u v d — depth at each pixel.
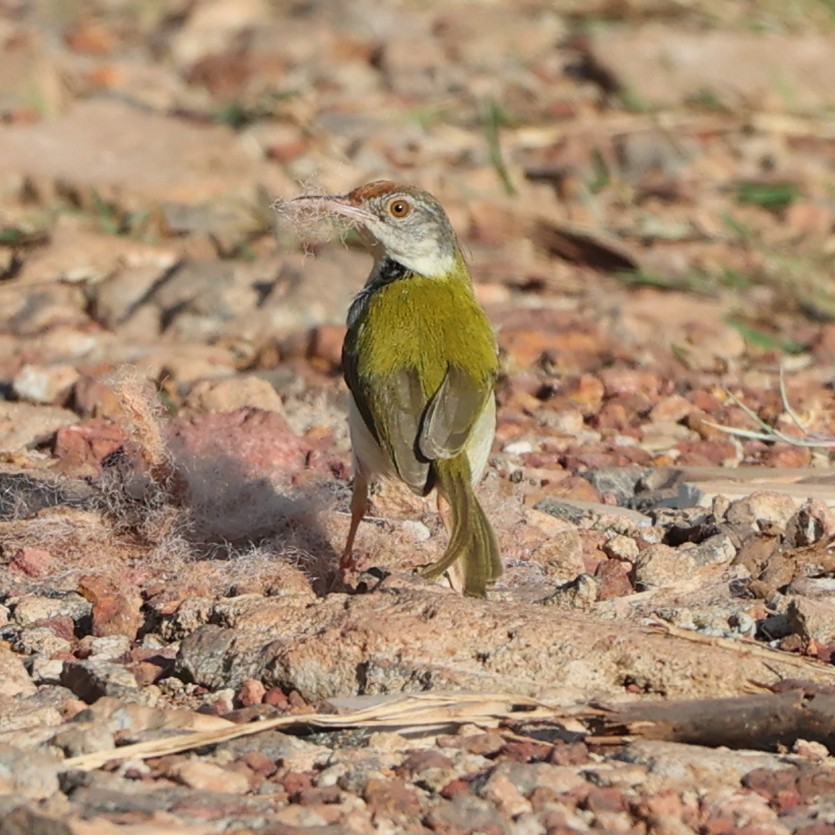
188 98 25.80
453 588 9.98
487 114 24.52
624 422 14.88
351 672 8.89
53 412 14.16
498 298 18.61
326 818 7.43
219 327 17.14
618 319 17.73
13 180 20.89
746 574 10.93
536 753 8.17
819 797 7.83
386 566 10.87
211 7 29.75
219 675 9.12
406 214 11.10
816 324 18.27
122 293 17.64
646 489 12.93
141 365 15.57
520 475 12.93
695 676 8.78
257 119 24.25
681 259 20.03
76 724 8.22
